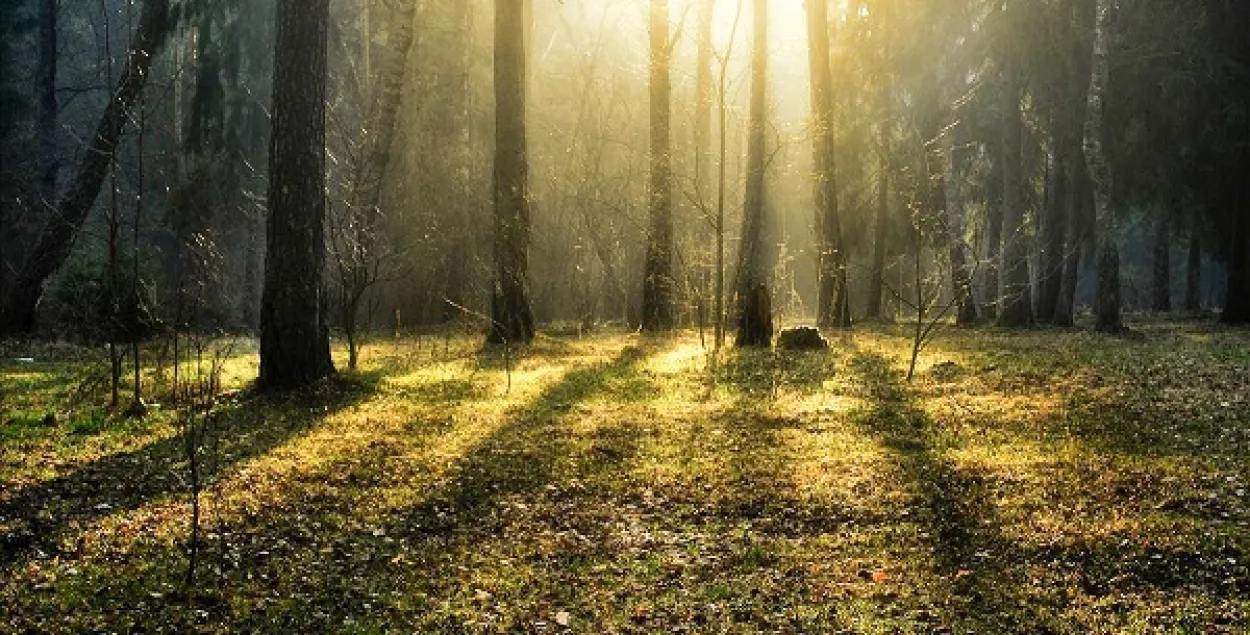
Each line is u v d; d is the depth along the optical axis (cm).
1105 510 668
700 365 1530
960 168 2978
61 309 2023
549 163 3691
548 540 656
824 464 835
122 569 574
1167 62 2370
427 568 600
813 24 2461
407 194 2805
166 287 2452
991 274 3100
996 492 729
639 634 502
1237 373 1277
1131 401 1079
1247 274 2672
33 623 495
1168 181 2577
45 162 2630
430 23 2912
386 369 1462
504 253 1903
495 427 998
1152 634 477
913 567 591
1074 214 2594
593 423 1020
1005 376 1327
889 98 2891
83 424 973
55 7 2661
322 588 561
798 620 512
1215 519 639
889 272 3762
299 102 1185
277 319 1190
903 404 1120
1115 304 2202
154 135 2906
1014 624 502
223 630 496
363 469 817
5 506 689
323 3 1195
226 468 805
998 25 2547
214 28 3077
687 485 781
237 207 2923
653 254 2384
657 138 2414
